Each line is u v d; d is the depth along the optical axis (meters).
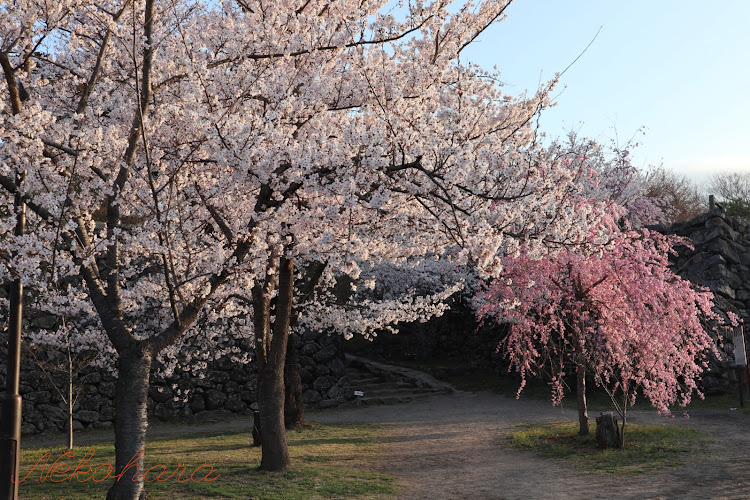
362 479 8.62
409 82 8.82
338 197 6.73
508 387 20.50
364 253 7.25
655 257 11.48
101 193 6.82
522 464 9.86
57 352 14.57
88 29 8.20
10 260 6.07
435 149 6.40
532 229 6.82
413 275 19.25
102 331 12.87
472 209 6.64
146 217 8.17
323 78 8.80
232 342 17.14
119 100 7.75
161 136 7.61
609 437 10.44
